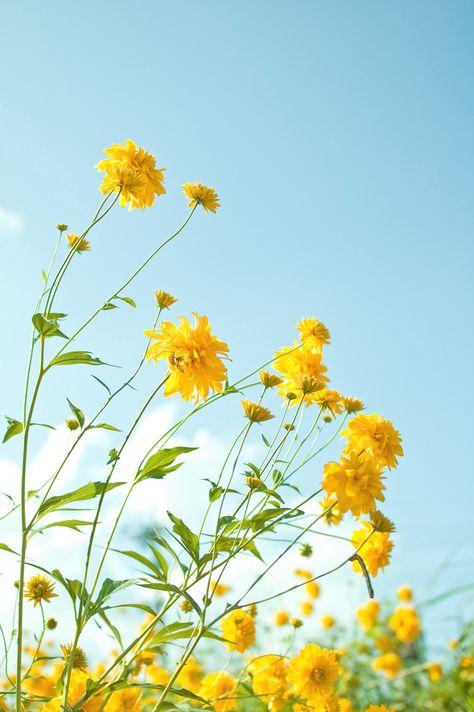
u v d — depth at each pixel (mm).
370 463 1699
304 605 2820
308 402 1912
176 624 1685
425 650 3307
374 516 1733
